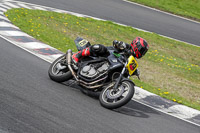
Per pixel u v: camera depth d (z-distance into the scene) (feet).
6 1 186.70
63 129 54.54
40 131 51.85
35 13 172.35
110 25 193.57
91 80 75.72
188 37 217.97
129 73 74.33
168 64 147.95
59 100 68.90
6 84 70.13
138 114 74.64
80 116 62.69
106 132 58.18
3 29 124.36
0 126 50.55
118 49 76.89
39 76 83.10
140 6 270.67
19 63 89.56
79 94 77.36
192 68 153.38
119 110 73.77
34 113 58.34
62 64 83.35
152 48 174.70
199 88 122.72
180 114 84.89
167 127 70.59
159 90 105.09
